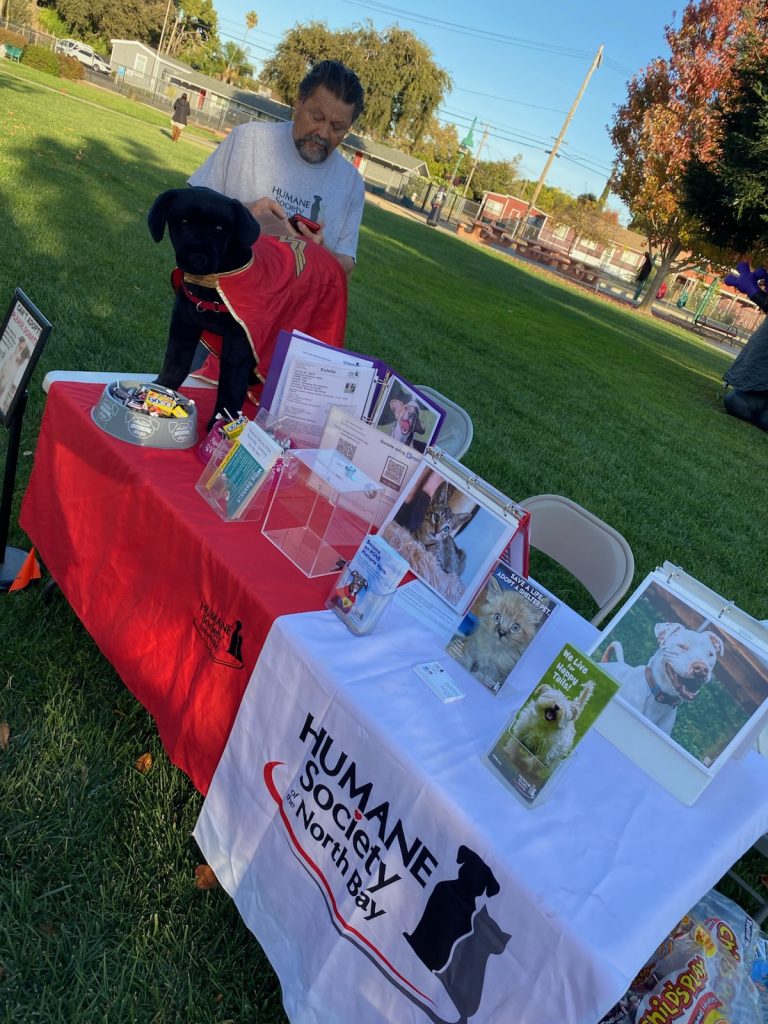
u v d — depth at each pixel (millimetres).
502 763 1263
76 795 1883
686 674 1440
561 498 2562
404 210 31953
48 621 2387
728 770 1549
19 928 1573
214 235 1781
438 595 1715
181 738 1731
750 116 12508
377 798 1285
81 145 11930
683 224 25094
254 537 1763
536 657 1703
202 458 2000
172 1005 1549
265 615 1507
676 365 14984
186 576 1721
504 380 8039
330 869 1369
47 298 4879
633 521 5309
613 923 1070
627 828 1284
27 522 2275
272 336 2143
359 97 2518
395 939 1260
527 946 1083
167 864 1796
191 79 42750
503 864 1115
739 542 5762
